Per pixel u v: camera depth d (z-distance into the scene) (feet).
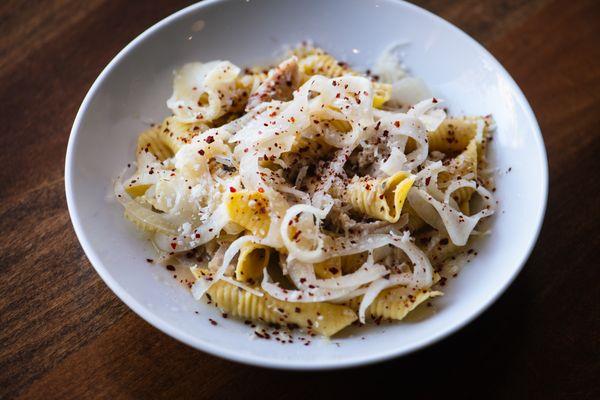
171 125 1.46
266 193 1.29
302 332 1.27
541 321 1.34
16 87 1.59
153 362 1.27
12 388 1.24
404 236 1.30
